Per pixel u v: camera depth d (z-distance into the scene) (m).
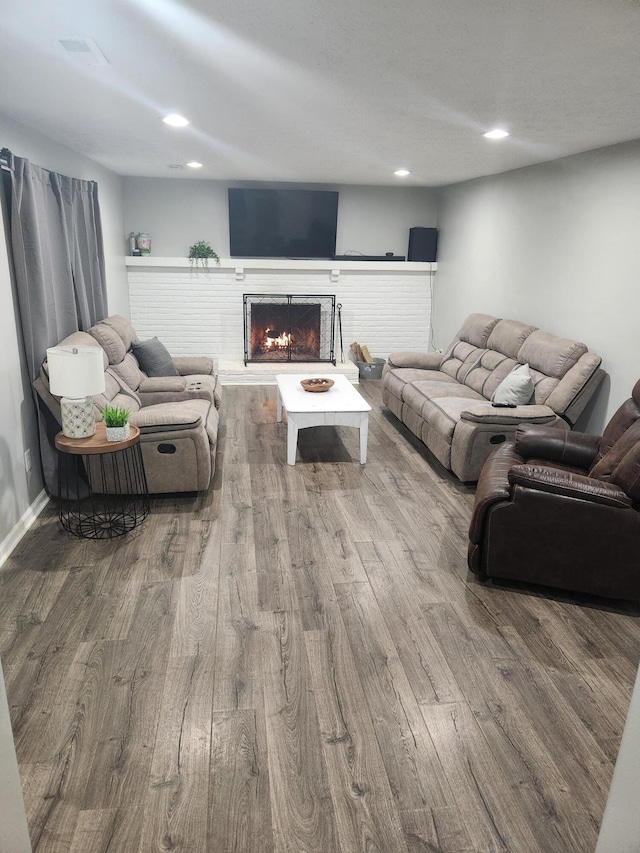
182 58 2.32
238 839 1.71
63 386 3.24
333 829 1.74
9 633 2.57
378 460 4.78
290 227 7.30
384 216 7.54
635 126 3.48
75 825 1.74
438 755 2.00
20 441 3.43
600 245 4.30
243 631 2.62
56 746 2.01
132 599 2.83
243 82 2.67
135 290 7.12
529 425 3.70
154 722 2.11
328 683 2.32
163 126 3.78
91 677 2.32
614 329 4.17
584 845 1.71
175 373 5.57
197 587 2.94
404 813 1.80
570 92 2.73
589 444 3.52
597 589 2.85
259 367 7.17
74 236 4.36
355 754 2.00
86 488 3.96
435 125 3.57
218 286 7.23
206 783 1.88
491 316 5.82
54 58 2.35
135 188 7.05
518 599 2.91
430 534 3.55
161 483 3.86
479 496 2.99
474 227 6.40
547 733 2.11
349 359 7.78
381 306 7.59
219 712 2.17
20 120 3.63
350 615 2.75
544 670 2.42
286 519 3.70
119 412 3.41
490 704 2.24
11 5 1.79
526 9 1.76
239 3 1.74
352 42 2.09
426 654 2.50
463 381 5.55
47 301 3.74
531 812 1.81
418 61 2.30
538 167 5.08
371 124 3.59
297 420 4.50
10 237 3.31
